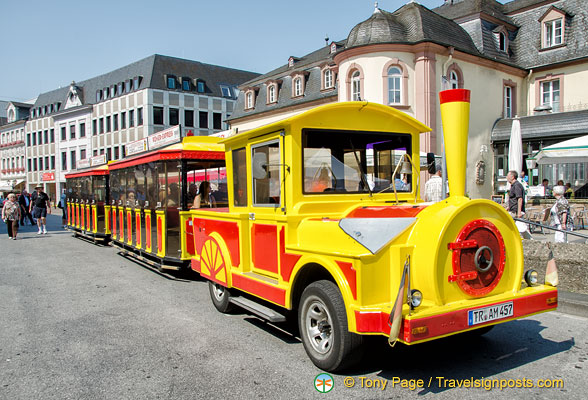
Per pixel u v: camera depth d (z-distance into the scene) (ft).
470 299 12.39
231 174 19.63
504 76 79.41
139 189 33.50
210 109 160.25
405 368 13.75
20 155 216.54
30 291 26.13
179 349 16.01
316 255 13.42
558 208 35.17
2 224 86.89
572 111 70.90
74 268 33.91
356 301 11.83
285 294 14.90
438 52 66.69
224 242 19.42
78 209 56.13
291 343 16.46
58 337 17.67
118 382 13.33
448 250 12.03
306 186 15.46
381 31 66.13
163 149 28.50
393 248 12.07
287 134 15.34
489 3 85.46
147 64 153.38
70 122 182.50
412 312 11.27
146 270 32.73
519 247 13.35
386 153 17.33
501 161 76.84
